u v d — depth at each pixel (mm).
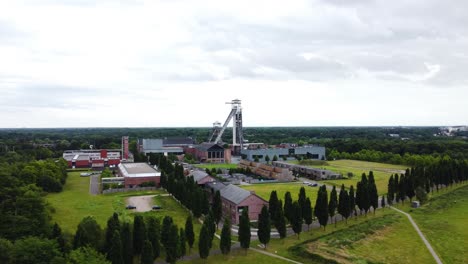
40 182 143000
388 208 121562
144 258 69688
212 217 82375
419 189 127562
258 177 190750
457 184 163125
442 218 110312
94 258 62375
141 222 76938
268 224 84062
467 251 86500
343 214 102625
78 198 134250
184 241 76812
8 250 61375
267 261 77688
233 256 79938
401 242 90312
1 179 96750
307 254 80875
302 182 175375
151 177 157250
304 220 98438
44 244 63250
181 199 120438
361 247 86125
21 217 77438
